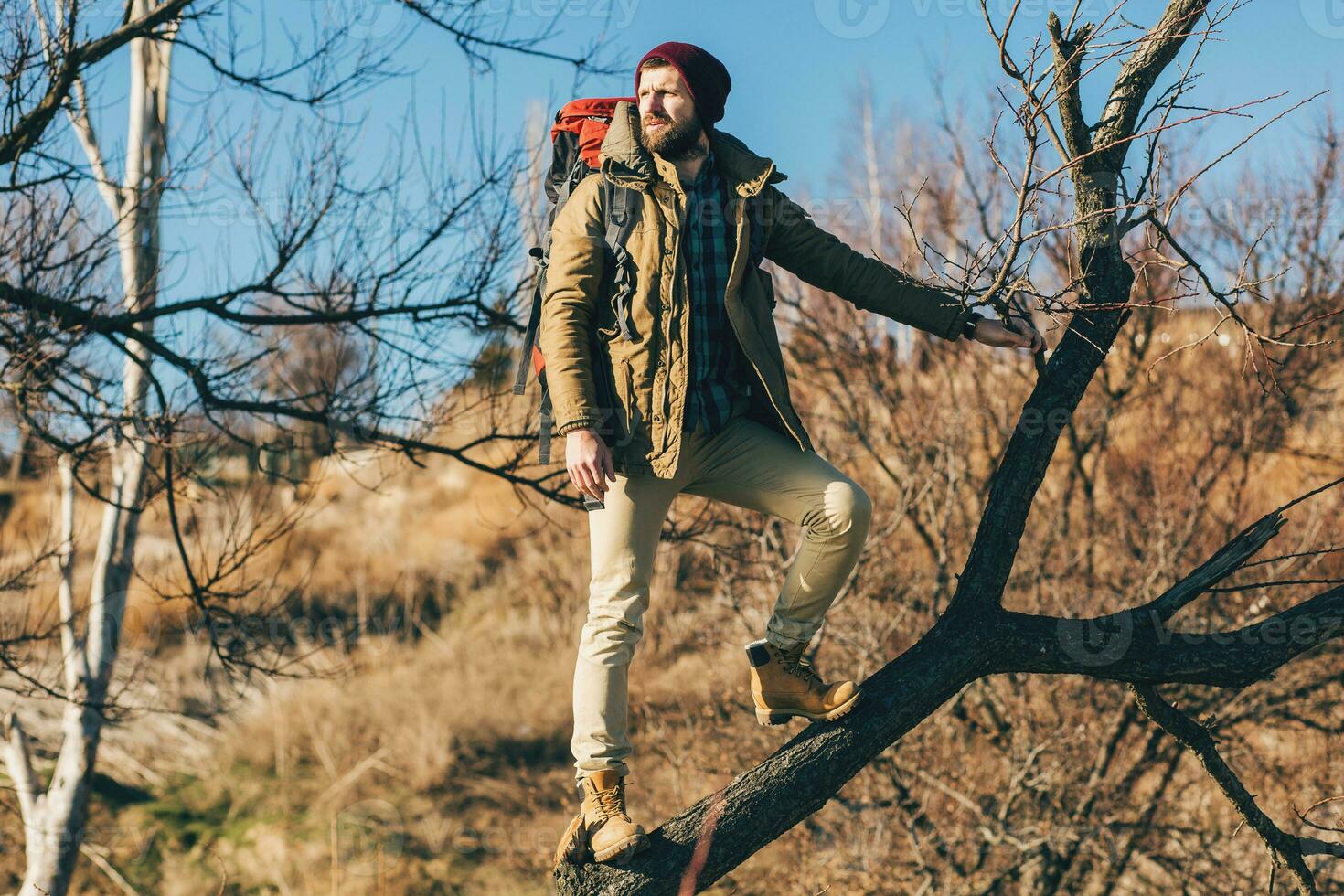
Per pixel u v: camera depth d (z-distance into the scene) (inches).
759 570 305.3
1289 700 294.4
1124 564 318.0
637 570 86.6
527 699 517.3
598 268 86.0
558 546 562.6
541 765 491.8
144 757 501.4
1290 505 94.4
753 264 89.7
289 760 499.5
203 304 215.6
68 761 292.8
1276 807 281.3
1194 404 339.3
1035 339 94.7
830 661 309.7
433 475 714.2
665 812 302.2
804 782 86.5
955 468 317.4
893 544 323.3
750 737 300.8
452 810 456.8
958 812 284.5
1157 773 305.4
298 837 448.5
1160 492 316.5
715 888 300.5
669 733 317.4
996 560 95.7
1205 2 94.4
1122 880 302.5
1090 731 292.5
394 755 487.5
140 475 290.0
